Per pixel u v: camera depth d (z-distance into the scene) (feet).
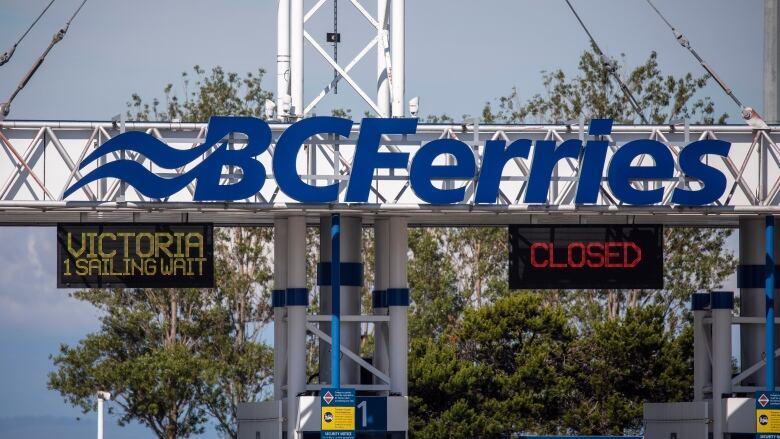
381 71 545.85
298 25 524.93
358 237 553.64
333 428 501.56
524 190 506.48
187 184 488.85
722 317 549.95
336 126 489.26
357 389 531.50
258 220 579.07
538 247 533.96
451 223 586.45
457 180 504.43
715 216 542.98
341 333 549.95
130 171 488.44
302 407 522.88
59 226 513.86
